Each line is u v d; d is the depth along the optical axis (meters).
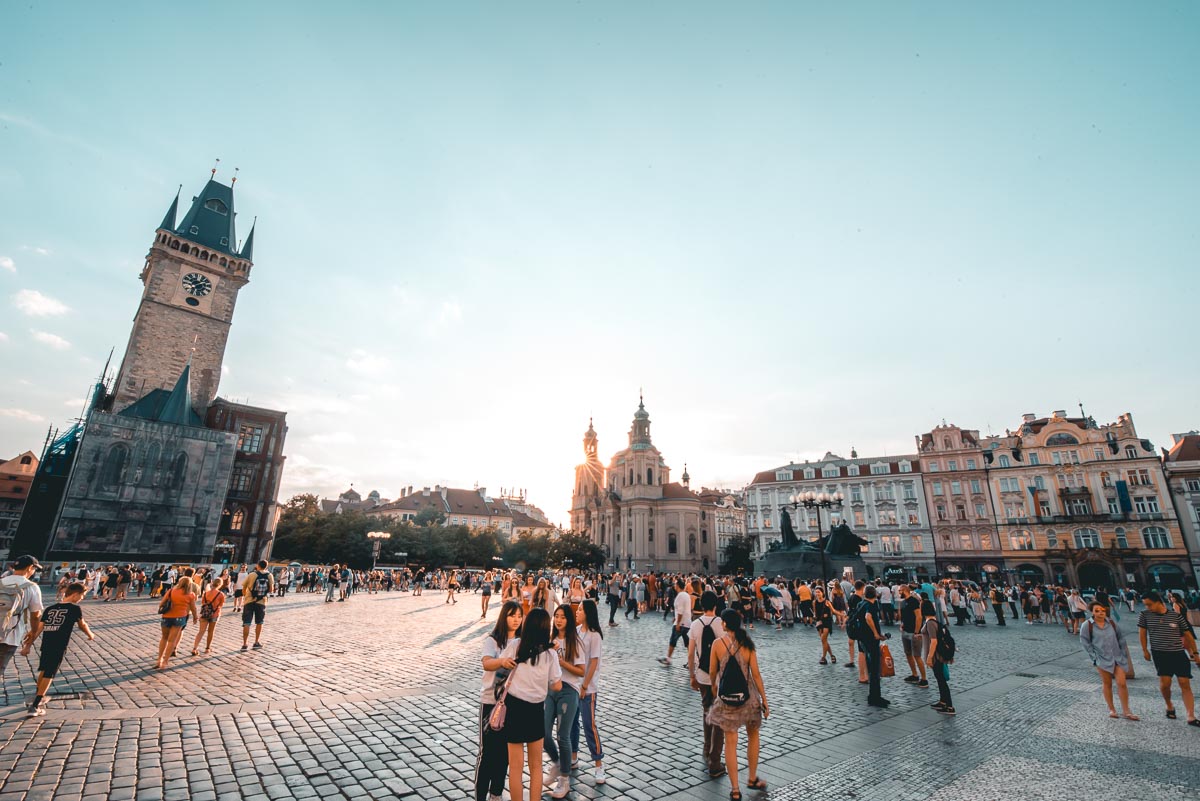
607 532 108.25
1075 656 18.91
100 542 49.50
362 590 48.94
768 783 7.30
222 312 69.38
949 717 10.66
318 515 85.38
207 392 66.56
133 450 52.12
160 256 66.38
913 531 77.25
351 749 8.03
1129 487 67.75
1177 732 9.70
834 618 24.84
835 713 10.88
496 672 6.13
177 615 13.17
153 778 6.76
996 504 73.88
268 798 6.40
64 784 6.46
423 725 9.23
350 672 13.13
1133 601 44.25
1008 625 31.00
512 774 5.46
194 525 53.88
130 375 62.59
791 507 85.38
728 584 27.64
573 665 7.00
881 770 7.82
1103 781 7.42
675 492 103.69
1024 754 8.51
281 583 38.25
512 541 97.38
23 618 9.03
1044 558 69.50
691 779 7.46
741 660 7.20
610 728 9.62
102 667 12.71
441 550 80.69
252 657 14.66
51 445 57.34
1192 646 10.80
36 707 8.95
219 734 8.41
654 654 17.70
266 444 67.00
